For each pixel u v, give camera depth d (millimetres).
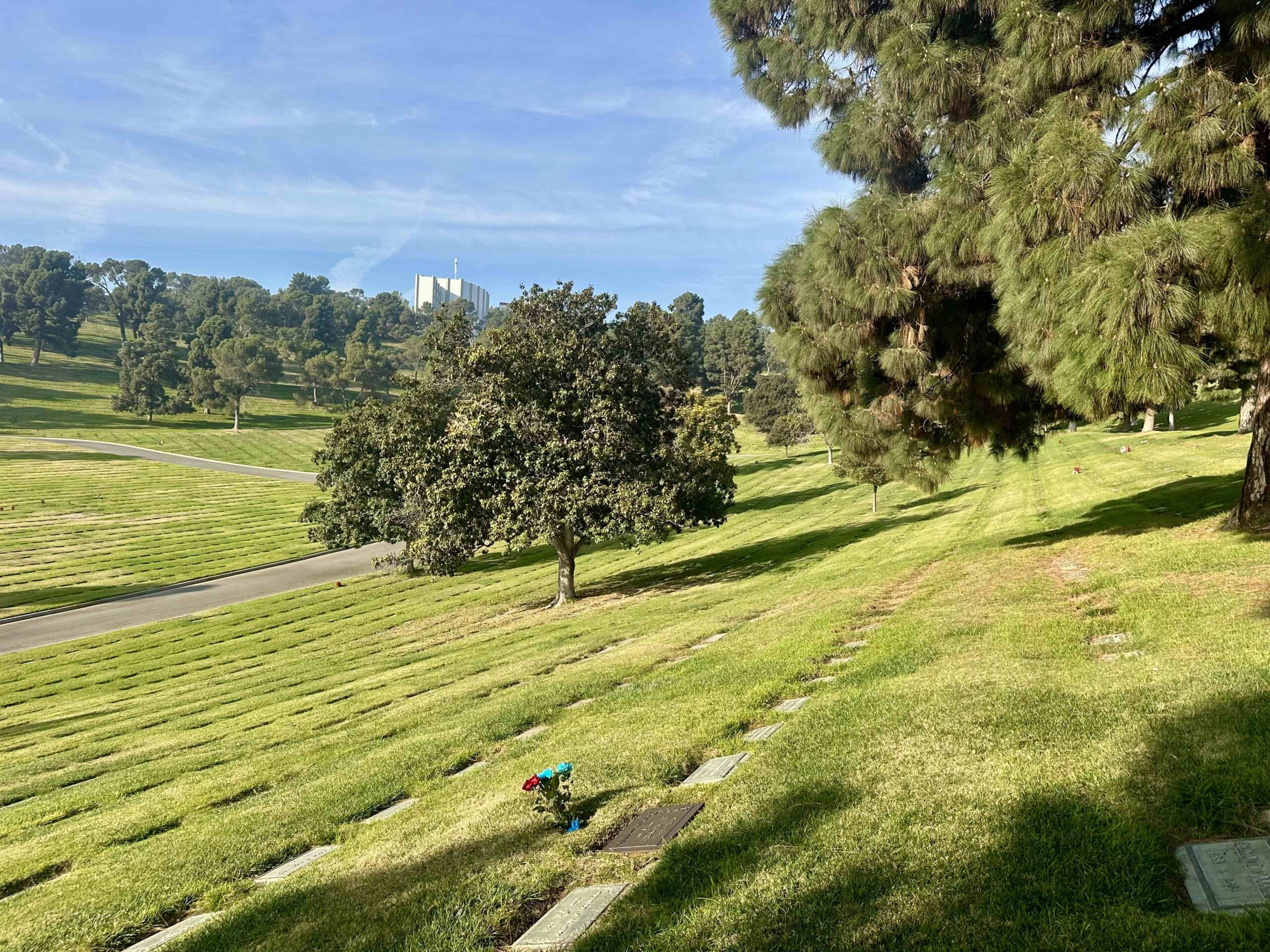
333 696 16094
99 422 118750
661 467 26359
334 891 5297
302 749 10953
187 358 162500
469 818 6152
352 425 41000
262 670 23484
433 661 18859
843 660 9406
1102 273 7938
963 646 8719
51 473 85938
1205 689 5512
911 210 12148
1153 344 7637
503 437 25359
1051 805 4242
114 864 6977
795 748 6039
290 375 164500
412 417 28234
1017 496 35156
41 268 165875
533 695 10961
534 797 6160
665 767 6398
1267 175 8891
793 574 24688
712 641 13633
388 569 45906
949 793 4648
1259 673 5598
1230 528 13078
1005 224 9414
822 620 12500
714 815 5094
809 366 13938
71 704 22641
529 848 5297
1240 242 7633
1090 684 6246
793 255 14445
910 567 18359
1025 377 13344
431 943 4242
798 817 4750
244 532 61875
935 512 36875
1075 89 10617
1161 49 10805
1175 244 7691
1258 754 4316
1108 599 9891
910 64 11594
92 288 188000
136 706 20156
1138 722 5180
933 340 13656
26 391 132375
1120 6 10016
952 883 3721
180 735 14883
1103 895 3404
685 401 28766
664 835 5020
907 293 12148
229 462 99500
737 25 15453
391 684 16328
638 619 19719
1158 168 8938
